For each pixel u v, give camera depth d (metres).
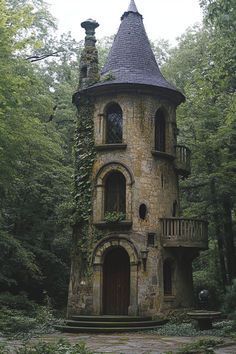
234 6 17.78
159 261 24.73
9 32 20.25
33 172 31.11
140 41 27.81
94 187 25.50
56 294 33.38
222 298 29.28
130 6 28.78
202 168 30.81
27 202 32.12
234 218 35.22
